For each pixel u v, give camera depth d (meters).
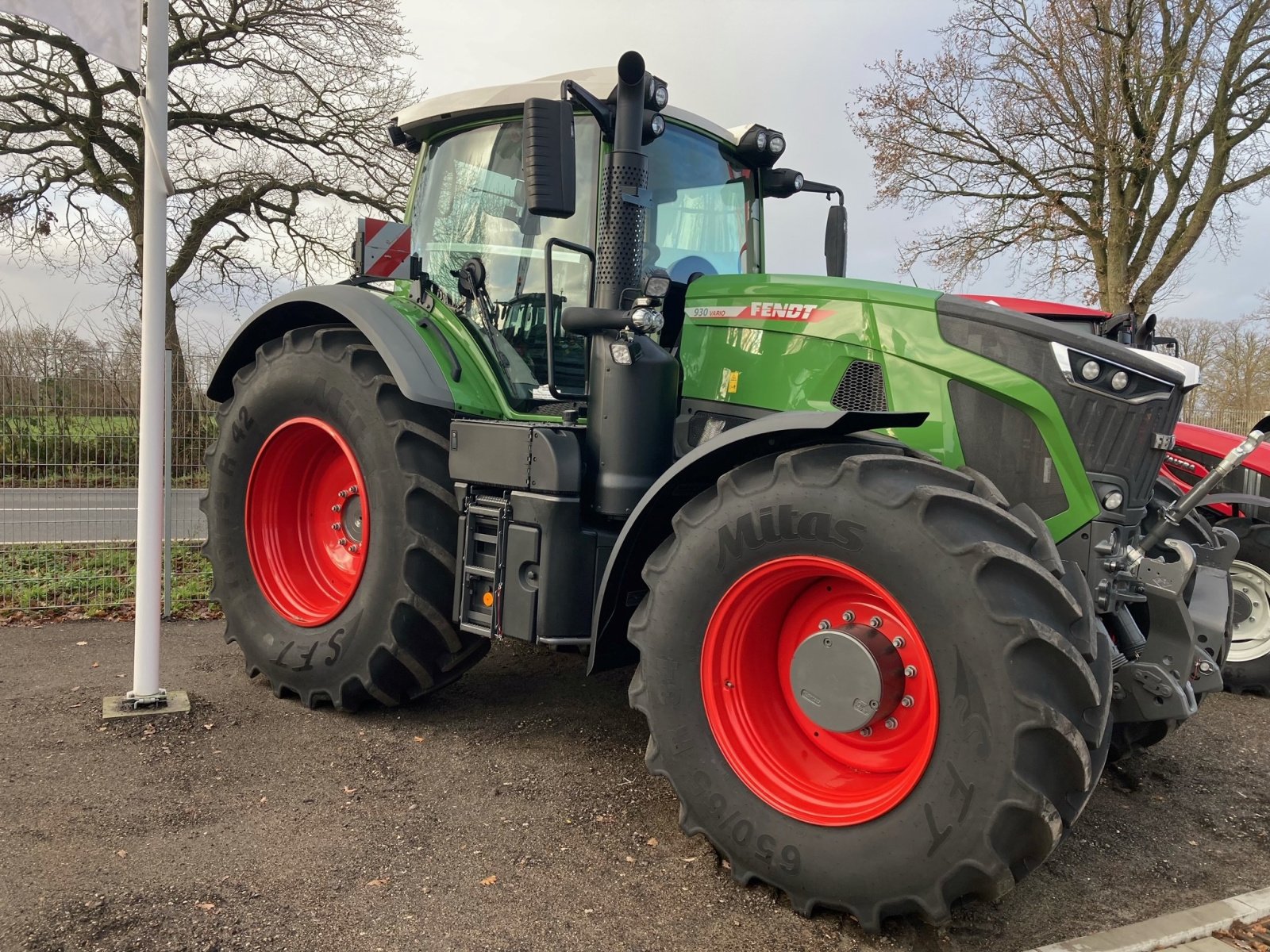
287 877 2.41
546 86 3.48
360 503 3.77
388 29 15.24
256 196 15.70
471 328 3.66
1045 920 2.38
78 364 5.62
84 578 5.68
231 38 14.84
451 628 3.47
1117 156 12.05
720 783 2.48
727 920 2.30
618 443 3.04
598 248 3.12
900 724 2.35
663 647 2.59
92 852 2.49
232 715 3.59
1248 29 11.60
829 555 2.31
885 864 2.17
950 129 13.51
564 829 2.75
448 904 2.32
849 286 2.92
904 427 2.36
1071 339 2.54
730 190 3.94
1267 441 5.13
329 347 3.74
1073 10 11.76
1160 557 3.07
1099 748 2.38
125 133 14.41
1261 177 12.07
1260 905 2.43
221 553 4.05
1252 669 4.59
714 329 3.20
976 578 2.07
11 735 3.28
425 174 4.07
